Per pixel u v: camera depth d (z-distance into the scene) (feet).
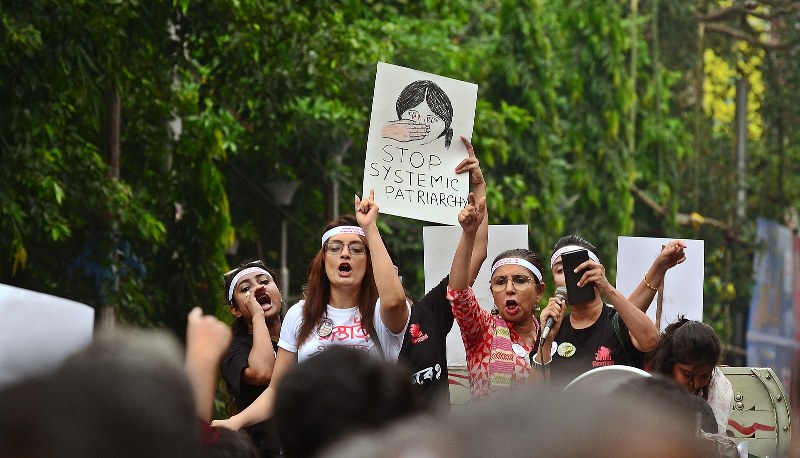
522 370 48.96
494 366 48.65
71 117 100.07
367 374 21.61
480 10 180.24
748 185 211.20
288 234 149.59
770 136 219.61
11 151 85.66
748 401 57.77
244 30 109.09
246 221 143.43
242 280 51.42
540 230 164.66
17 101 87.04
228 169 139.13
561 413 11.40
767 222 201.67
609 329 50.83
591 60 177.99
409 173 51.24
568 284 50.26
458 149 51.98
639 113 189.16
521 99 167.53
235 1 107.55
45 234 90.27
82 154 93.25
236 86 113.09
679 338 45.11
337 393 21.38
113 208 94.02
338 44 116.47
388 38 140.77
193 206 113.70
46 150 89.30
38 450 12.82
